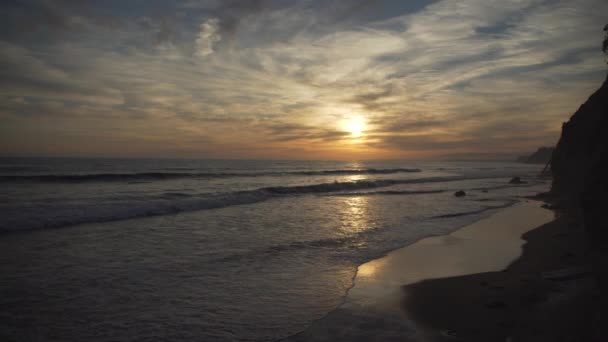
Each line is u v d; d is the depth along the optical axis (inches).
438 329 218.2
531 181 1982.0
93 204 679.1
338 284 308.3
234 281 313.0
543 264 350.0
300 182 1535.4
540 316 217.2
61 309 247.0
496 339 198.4
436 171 3257.9
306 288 297.9
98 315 239.1
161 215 677.3
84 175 1300.4
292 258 390.0
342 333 216.1
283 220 636.1
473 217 688.4
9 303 253.3
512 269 343.0
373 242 472.7
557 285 269.4
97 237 471.8
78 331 216.1
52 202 719.1
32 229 508.7
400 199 1010.1
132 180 1405.0
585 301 216.7
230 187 1210.0
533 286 271.6
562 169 890.1
